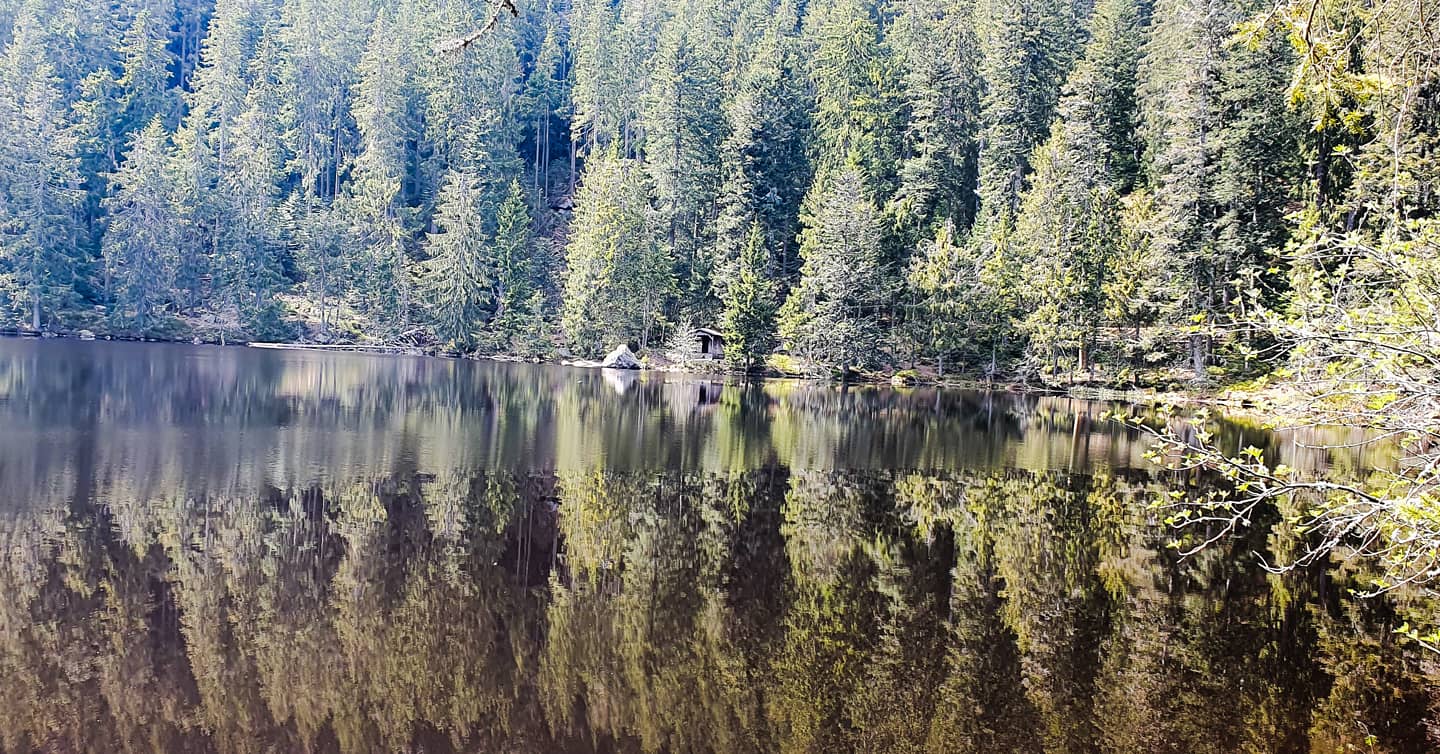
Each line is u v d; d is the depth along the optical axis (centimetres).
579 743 576
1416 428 426
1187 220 3788
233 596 822
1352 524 465
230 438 1675
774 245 5806
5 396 2127
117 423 1789
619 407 2641
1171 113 4062
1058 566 1023
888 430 2292
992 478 1592
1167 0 4947
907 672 709
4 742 552
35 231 5247
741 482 1482
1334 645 782
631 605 848
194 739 564
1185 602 896
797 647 757
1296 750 589
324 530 1056
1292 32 430
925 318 4600
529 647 738
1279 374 522
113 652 691
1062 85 5834
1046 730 614
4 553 909
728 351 4819
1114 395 3694
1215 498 1417
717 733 597
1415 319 443
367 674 673
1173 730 616
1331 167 3522
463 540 1045
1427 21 438
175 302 5784
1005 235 4591
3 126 5291
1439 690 691
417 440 1764
